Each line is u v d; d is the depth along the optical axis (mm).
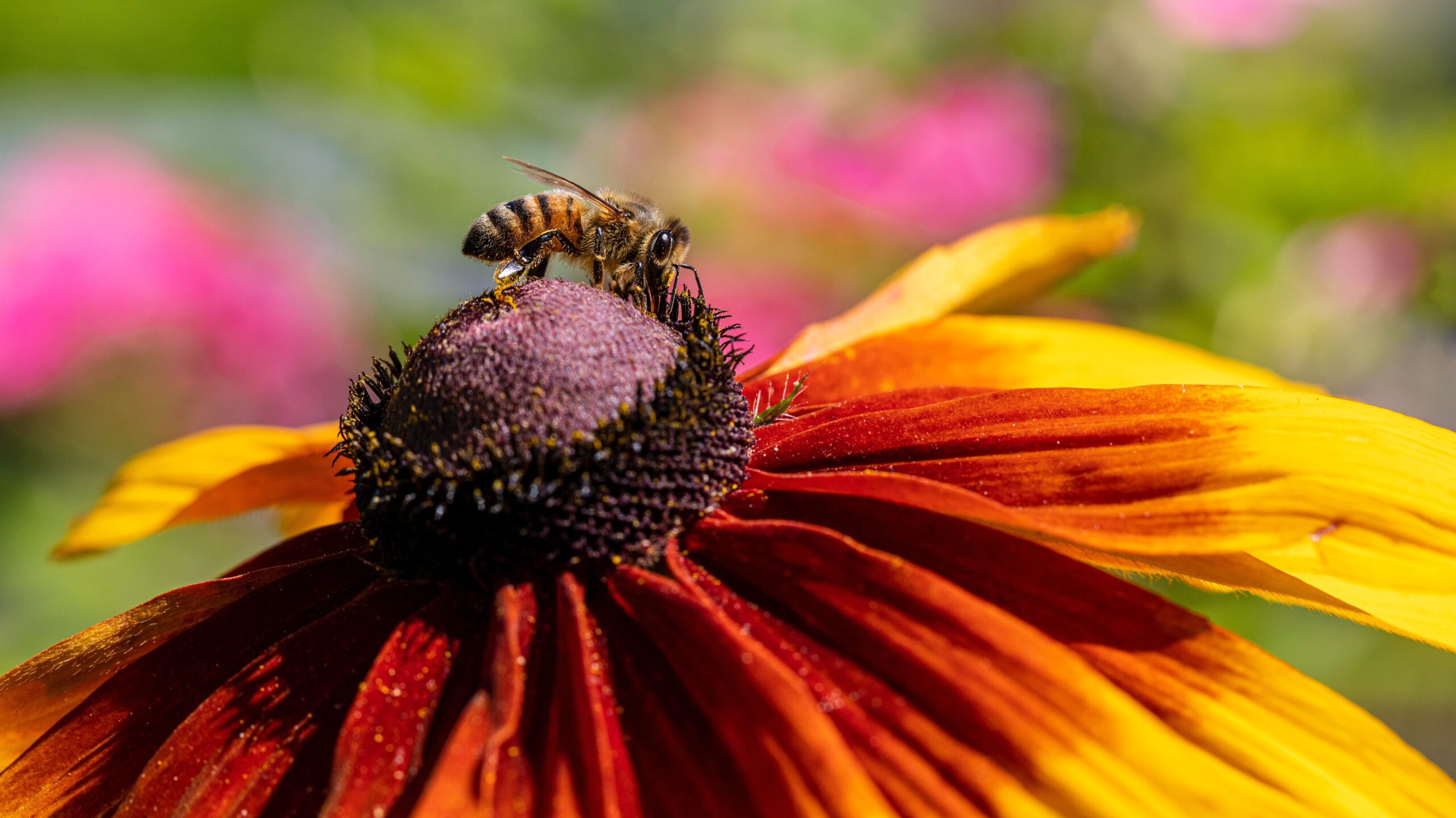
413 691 98
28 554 187
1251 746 94
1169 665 96
